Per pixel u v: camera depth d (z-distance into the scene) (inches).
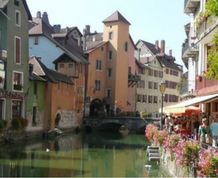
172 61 2979.8
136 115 2021.4
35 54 1921.8
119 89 2199.8
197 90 926.4
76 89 1875.0
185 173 510.9
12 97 1203.2
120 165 838.5
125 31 2240.4
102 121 1940.2
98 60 2150.6
